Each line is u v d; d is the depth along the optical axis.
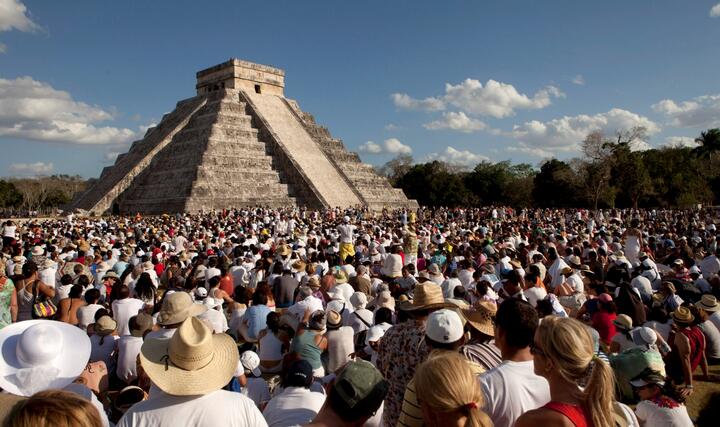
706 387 8.82
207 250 18.33
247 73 69.25
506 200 89.75
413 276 12.51
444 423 3.03
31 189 101.31
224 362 3.95
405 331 5.04
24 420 2.39
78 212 55.44
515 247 20.84
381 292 9.67
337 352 8.01
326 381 7.39
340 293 11.05
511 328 4.02
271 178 59.28
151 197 57.12
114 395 7.05
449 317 4.55
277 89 72.75
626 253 18.42
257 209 47.84
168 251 20.23
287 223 31.25
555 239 19.38
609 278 12.55
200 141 58.88
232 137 60.97
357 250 19.03
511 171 108.00
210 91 71.75
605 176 68.06
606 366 3.19
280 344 8.50
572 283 11.73
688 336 8.86
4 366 4.18
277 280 12.34
